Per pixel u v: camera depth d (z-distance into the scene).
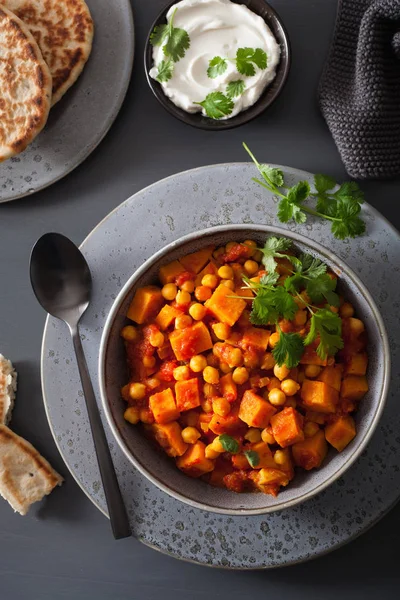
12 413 0.69
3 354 0.70
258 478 0.60
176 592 0.67
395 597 0.66
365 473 0.64
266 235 0.61
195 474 0.62
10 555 0.69
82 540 0.68
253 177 0.66
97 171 0.70
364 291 0.59
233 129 0.70
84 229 0.70
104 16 0.70
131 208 0.67
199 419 0.62
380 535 0.67
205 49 0.68
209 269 0.63
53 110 0.70
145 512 0.65
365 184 0.69
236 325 0.62
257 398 0.60
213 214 0.66
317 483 0.59
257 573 0.67
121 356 0.63
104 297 0.67
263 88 0.67
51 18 0.69
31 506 0.69
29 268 0.69
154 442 0.63
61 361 0.67
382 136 0.67
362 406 0.61
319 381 0.60
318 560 0.67
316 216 0.65
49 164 0.70
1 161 0.69
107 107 0.69
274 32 0.68
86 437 0.66
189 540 0.65
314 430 0.61
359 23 0.68
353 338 0.61
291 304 0.59
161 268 0.63
